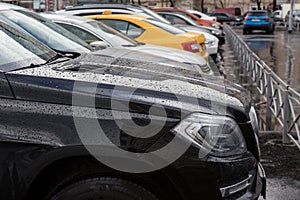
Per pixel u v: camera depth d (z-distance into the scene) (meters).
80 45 5.20
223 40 16.11
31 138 2.46
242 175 2.67
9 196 2.51
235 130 2.67
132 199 2.51
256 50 18.58
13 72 2.64
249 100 3.08
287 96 5.49
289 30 30.42
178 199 2.53
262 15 30.39
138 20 8.65
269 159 5.01
